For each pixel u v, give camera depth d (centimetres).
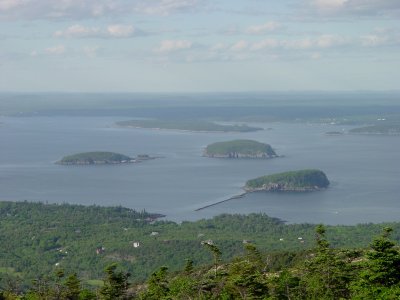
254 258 12619
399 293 8469
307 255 13912
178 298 10862
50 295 12281
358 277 9438
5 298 12644
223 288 10638
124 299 11619
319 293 9994
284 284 10331
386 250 8888
